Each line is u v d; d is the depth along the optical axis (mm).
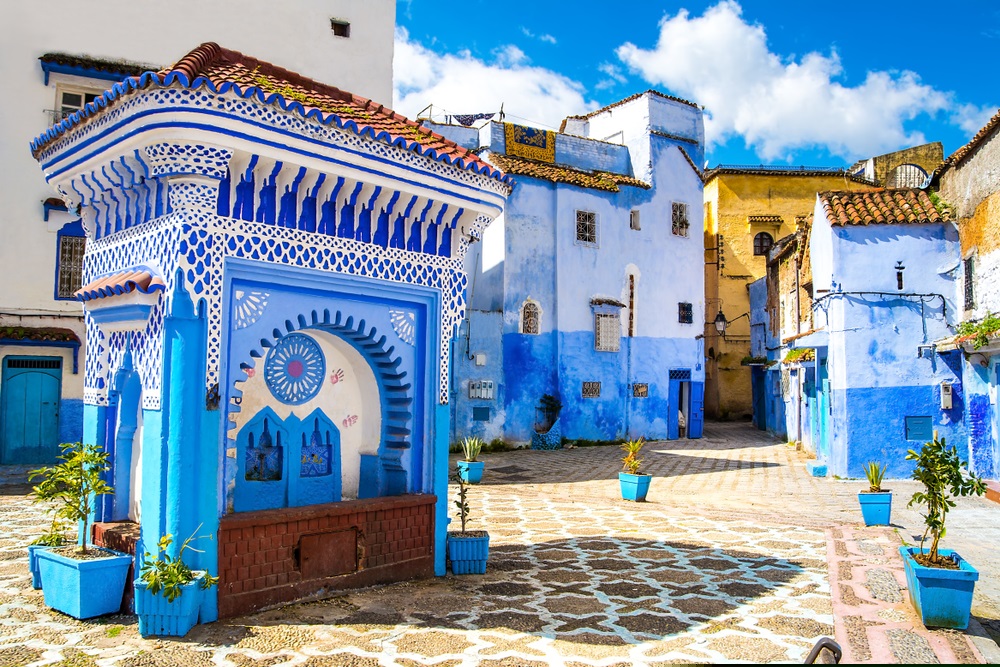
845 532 10375
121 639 5578
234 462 6535
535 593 7215
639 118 26344
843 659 5508
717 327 28203
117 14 16609
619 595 7188
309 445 7312
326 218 6855
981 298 14375
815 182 32156
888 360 15844
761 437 26359
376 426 7801
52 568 6242
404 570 7395
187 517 5836
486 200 7930
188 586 5602
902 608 6750
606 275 24312
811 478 16484
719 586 7551
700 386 26531
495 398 21828
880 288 15906
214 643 5539
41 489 6465
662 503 13109
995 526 10797
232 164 6125
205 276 6023
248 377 6473
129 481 6980
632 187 25250
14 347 15562
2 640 5531
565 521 11211
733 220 31953
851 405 15945
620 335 24422
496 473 17141
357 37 18891
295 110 6137
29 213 15781
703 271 27125
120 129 6012
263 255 6395
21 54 15922
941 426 15555
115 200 6949
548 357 23047
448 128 23859
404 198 7266
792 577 7922
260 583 6270
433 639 5840
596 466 18547
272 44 17922
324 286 6859
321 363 7477
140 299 6176
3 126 15719
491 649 5668
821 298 16641
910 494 13789
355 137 6633
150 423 6121
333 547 6816
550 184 23359
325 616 6246
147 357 6297
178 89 5645
